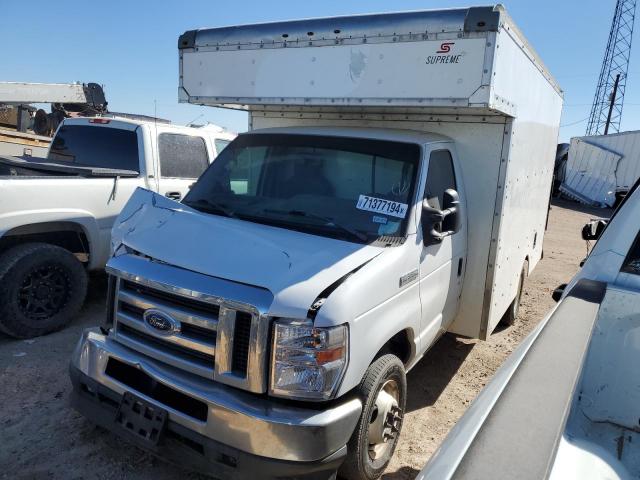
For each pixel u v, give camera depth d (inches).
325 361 101.5
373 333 114.7
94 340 121.3
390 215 137.6
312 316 101.7
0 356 177.9
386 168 147.7
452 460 52.7
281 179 154.6
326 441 101.3
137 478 124.1
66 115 475.2
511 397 60.8
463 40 140.4
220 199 153.4
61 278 197.5
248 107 204.4
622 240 110.3
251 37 172.2
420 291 139.4
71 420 145.0
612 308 101.8
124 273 116.6
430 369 201.2
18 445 132.6
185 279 107.9
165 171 247.6
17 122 511.8
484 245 174.4
